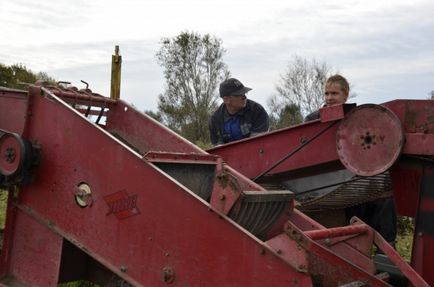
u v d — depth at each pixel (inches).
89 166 160.9
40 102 173.6
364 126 162.1
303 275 125.3
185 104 1263.5
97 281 175.8
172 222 144.2
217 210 137.2
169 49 1284.4
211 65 1286.9
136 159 151.6
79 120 163.6
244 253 133.0
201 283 138.8
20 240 176.7
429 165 157.2
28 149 168.7
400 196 163.6
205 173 171.0
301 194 204.4
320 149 176.4
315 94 1267.2
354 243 156.8
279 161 184.5
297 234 128.0
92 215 159.8
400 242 319.6
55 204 168.2
